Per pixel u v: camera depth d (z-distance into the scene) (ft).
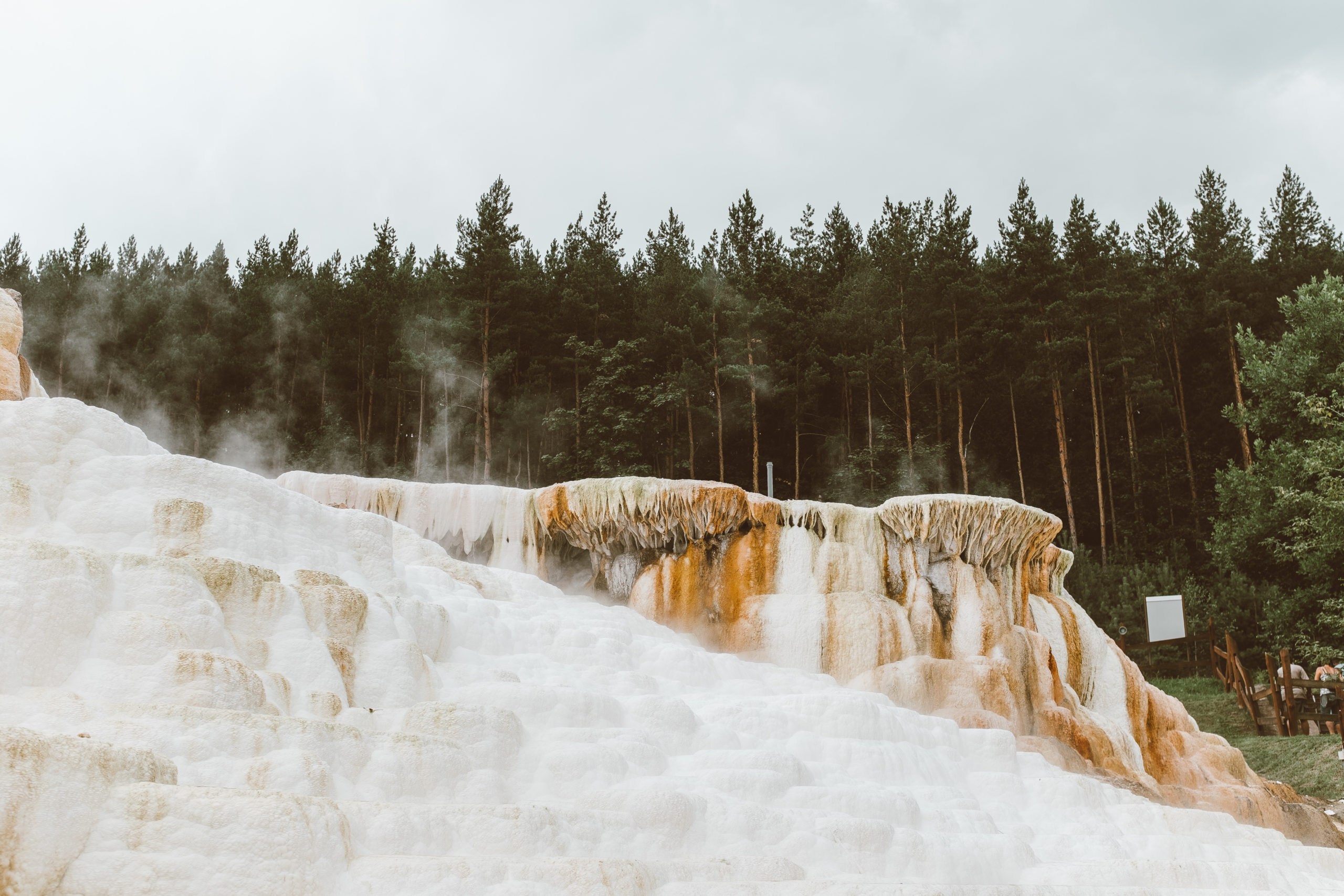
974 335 138.51
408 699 28.45
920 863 25.88
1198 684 85.10
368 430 140.67
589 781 25.02
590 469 121.60
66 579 23.21
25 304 137.80
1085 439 145.28
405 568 40.24
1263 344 106.22
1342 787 57.47
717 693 38.06
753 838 24.35
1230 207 153.79
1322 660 83.66
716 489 52.01
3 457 31.42
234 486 34.68
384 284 143.84
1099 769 44.50
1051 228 139.85
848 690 44.52
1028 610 54.95
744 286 134.51
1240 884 29.86
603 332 140.56
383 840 18.40
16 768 14.52
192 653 23.13
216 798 16.17
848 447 132.57
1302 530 93.61
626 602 53.67
